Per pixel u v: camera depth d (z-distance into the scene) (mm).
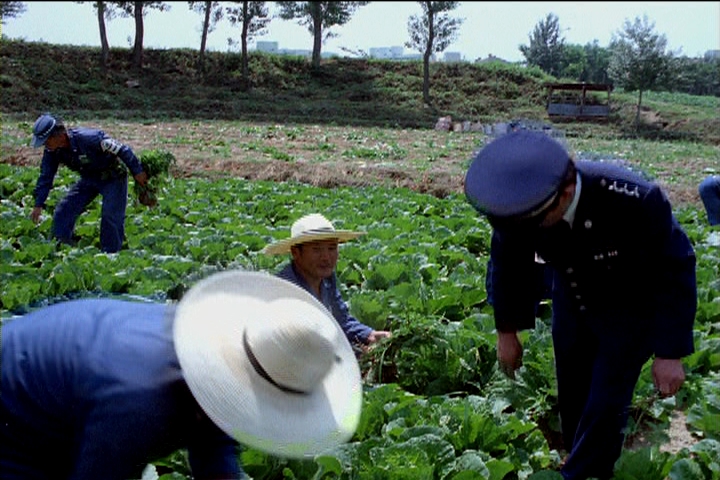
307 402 2602
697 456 4797
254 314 2617
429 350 5656
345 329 5625
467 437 4602
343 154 24500
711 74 66000
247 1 46656
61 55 43812
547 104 46875
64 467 2695
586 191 3463
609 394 3910
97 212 11680
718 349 6113
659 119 44500
